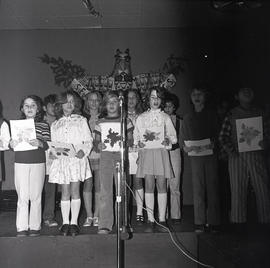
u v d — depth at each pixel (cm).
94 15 539
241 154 396
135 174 418
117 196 334
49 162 431
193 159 394
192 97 408
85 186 414
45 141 388
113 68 598
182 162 577
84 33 600
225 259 305
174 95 595
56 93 597
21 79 597
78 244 376
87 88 594
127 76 588
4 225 434
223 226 404
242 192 396
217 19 571
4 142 388
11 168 586
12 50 598
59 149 371
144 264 379
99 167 410
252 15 556
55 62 598
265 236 366
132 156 416
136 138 397
